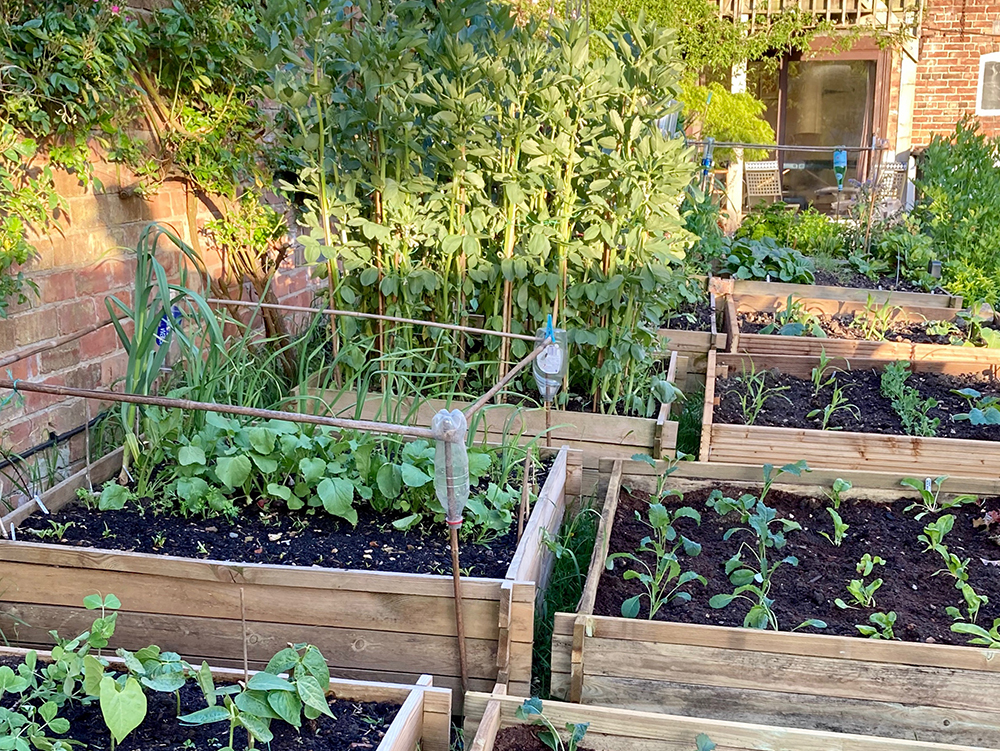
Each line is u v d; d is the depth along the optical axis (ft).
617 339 14.05
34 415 11.39
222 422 10.22
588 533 11.82
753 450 13.73
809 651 8.43
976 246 23.85
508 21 13.64
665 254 13.70
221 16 13.84
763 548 10.27
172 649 9.05
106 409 12.50
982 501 11.95
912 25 37.27
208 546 9.52
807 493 12.27
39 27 10.60
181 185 14.69
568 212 13.65
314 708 6.93
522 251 13.91
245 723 6.49
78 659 7.10
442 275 13.97
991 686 8.23
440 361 14.12
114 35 11.36
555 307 14.01
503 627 8.55
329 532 10.00
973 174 26.58
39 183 10.85
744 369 16.87
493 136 13.29
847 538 11.35
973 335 19.97
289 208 17.52
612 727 7.64
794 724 8.54
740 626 9.33
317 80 12.55
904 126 38.93
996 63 37.60
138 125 13.43
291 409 13.05
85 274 12.25
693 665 8.60
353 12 16.17
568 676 8.86
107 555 8.91
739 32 36.88
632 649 8.64
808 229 26.91
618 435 13.64
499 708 7.81
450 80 13.78
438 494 8.00
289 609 8.86
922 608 9.70
